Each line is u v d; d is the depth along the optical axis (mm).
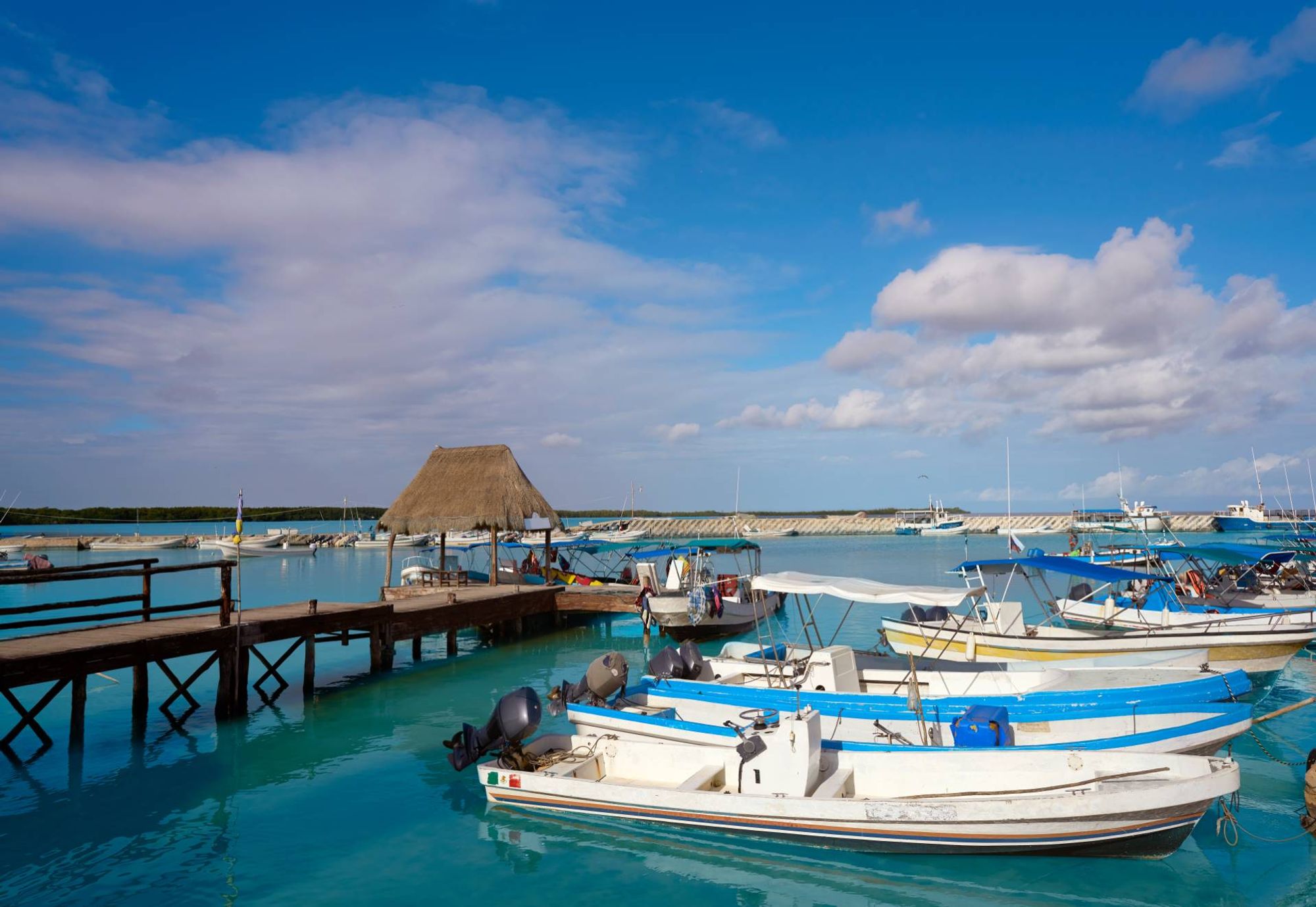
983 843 9500
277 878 9602
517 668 22000
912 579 42875
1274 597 23625
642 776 11898
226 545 66625
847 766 11023
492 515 29141
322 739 15273
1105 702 11781
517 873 9719
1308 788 10312
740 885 9430
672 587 26766
